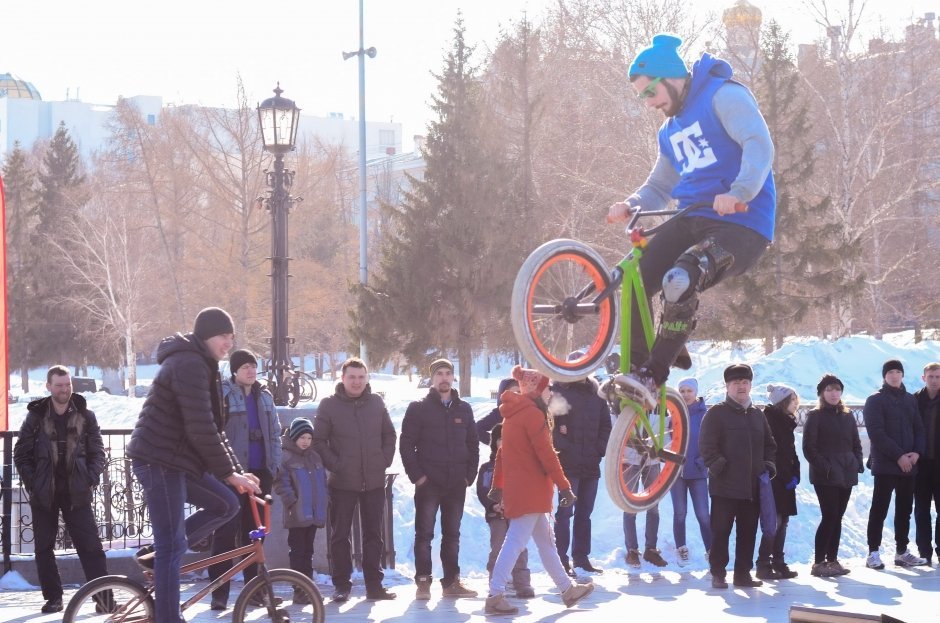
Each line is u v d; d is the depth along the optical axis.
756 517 10.33
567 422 10.56
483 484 9.84
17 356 58.75
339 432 9.24
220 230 49.31
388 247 35.09
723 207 4.01
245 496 9.08
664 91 4.30
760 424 10.13
